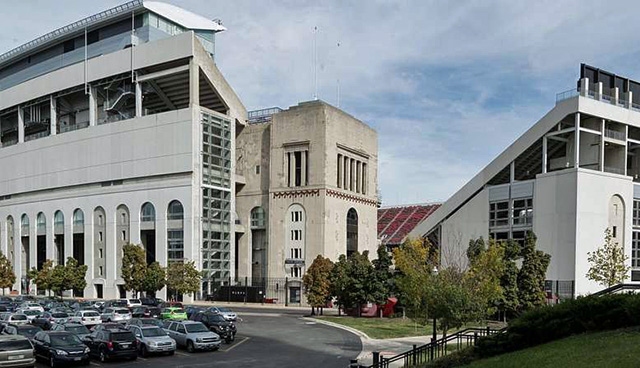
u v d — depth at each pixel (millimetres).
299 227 72375
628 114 56344
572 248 50625
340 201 74312
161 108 82062
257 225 78062
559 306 18062
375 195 84438
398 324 42844
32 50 92500
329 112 72562
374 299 48094
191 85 71062
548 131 54750
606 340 15711
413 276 29828
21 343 25125
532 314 18234
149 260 76000
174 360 27344
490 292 28578
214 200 73062
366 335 36219
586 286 50562
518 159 58281
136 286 64812
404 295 30812
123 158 76562
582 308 17469
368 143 82875
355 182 79062
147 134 74312
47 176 86812
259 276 77750
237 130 81125
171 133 72062
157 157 73125
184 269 63844
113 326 29875
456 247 56312
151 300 55688
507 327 18688
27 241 93188
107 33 82938
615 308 16969
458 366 18297
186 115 70938
